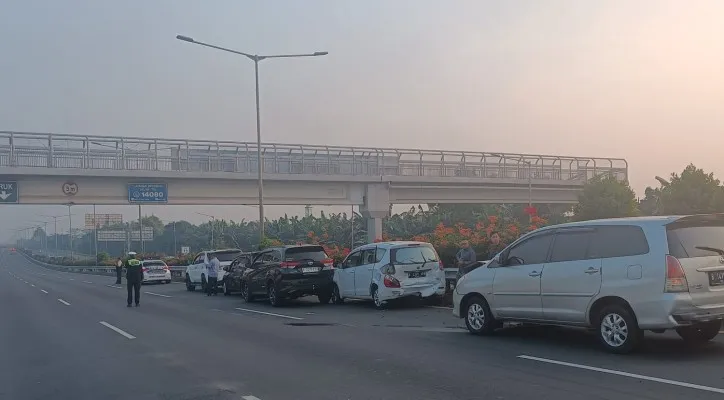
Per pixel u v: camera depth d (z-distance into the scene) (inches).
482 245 805.2
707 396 296.2
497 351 429.1
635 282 386.6
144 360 456.8
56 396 355.6
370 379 363.6
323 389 345.1
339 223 2464.3
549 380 339.6
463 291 506.3
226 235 3299.7
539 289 443.8
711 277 383.2
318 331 568.1
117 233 3814.0
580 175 1877.5
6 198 1314.0
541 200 1851.6
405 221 2330.2
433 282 722.8
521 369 369.4
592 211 1440.7
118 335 596.7
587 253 420.2
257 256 928.3
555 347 435.8
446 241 859.4
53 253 6378.0
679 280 373.7
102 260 3058.6
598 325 410.3
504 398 309.3
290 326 614.9
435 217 2359.7
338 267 813.9
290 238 2640.3
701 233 391.9
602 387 319.3
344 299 836.6
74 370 429.4
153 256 2313.0
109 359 466.9
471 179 1695.4
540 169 1815.9
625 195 1439.5
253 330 594.2
